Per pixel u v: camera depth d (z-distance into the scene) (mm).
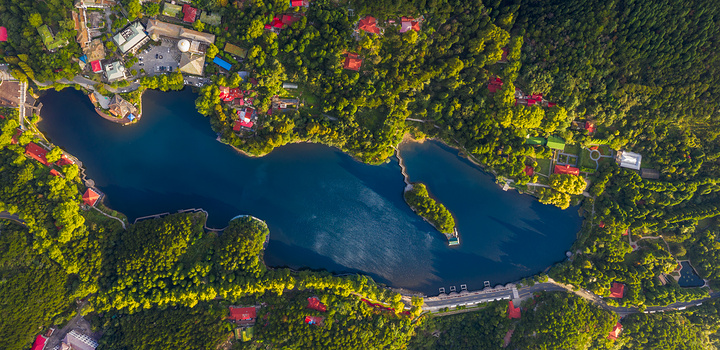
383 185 91625
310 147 88875
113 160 84438
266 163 88188
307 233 89938
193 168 86375
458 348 89312
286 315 81625
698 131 86125
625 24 77000
